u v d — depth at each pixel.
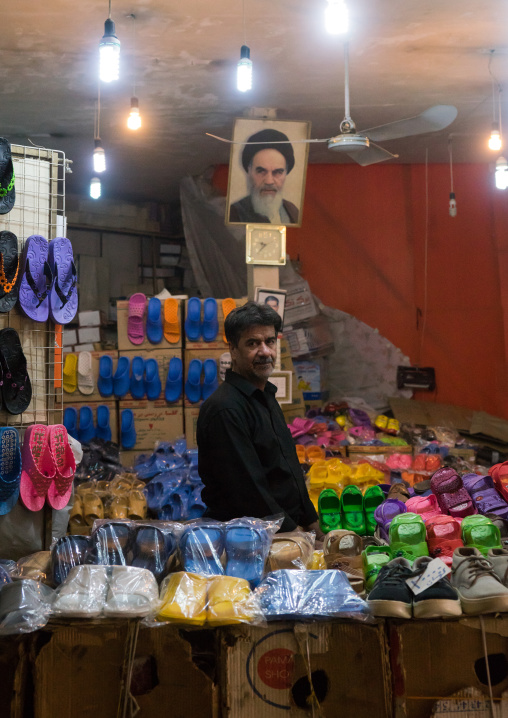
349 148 4.49
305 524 2.98
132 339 5.98
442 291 8.45
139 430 5.90
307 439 6.54
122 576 2.14
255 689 2.04
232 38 5.40
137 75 6.07
